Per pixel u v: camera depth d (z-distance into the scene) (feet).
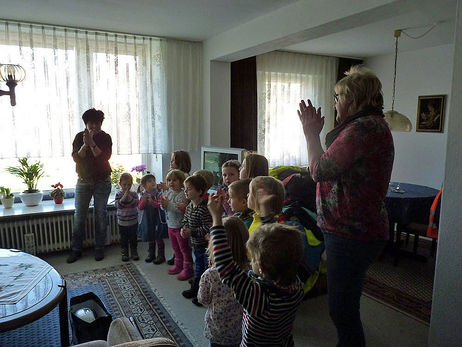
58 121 11.57
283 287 3.69
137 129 12.91
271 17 10.12
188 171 10.87
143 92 12.85
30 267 6.40
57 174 12.35
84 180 10.75
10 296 5.37
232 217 5.08
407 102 16.14
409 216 10.59
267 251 3.62
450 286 5.34
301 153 16.76
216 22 11.07
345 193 4.43
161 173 13.67
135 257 11.00
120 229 10.85
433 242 11.60
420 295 8.86
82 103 11.87
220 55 12.58
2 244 10.44
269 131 15.72
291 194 8.41
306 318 7.70
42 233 11.05
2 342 6.79
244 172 7.98
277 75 15.67
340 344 4.75
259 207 5.71
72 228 11.48
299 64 16.16
